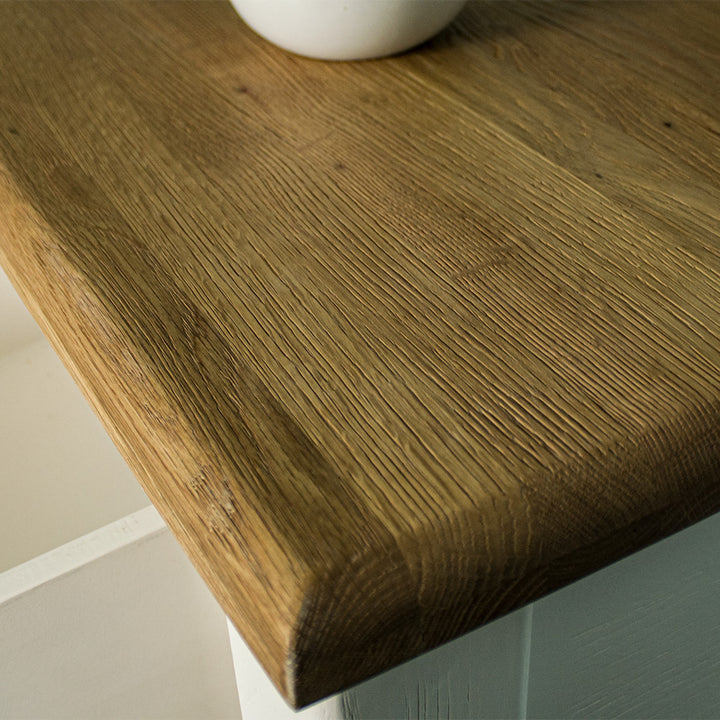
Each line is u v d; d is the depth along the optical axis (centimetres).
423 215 47
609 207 47
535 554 32
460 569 31
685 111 55
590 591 45
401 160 51
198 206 47
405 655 32
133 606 56
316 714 42
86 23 67
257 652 30
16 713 56
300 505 32
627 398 36
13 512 76
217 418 35
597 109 55
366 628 30
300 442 34
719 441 35
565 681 49
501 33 64
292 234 45
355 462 33
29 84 59
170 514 34
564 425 34
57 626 54
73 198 48
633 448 34
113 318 40
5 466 79
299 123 54
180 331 39
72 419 83
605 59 61
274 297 41
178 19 67
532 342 38
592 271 42
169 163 51
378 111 55
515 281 42
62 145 52
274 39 61
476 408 35
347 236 45
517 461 33
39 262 45
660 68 59
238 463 33
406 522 31
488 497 32
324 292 41
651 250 44
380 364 38
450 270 43
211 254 44
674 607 50
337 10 57
